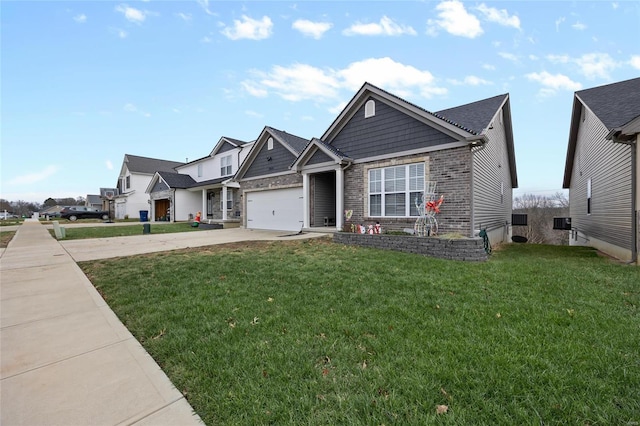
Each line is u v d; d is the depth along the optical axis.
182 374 2.46
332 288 4.64
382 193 10.47
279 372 2.42
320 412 1.97
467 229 8.48
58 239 11.92
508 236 16.55
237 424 1.89
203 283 5.00
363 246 8.94
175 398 2.18
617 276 5.40
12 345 3.01
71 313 3.87
